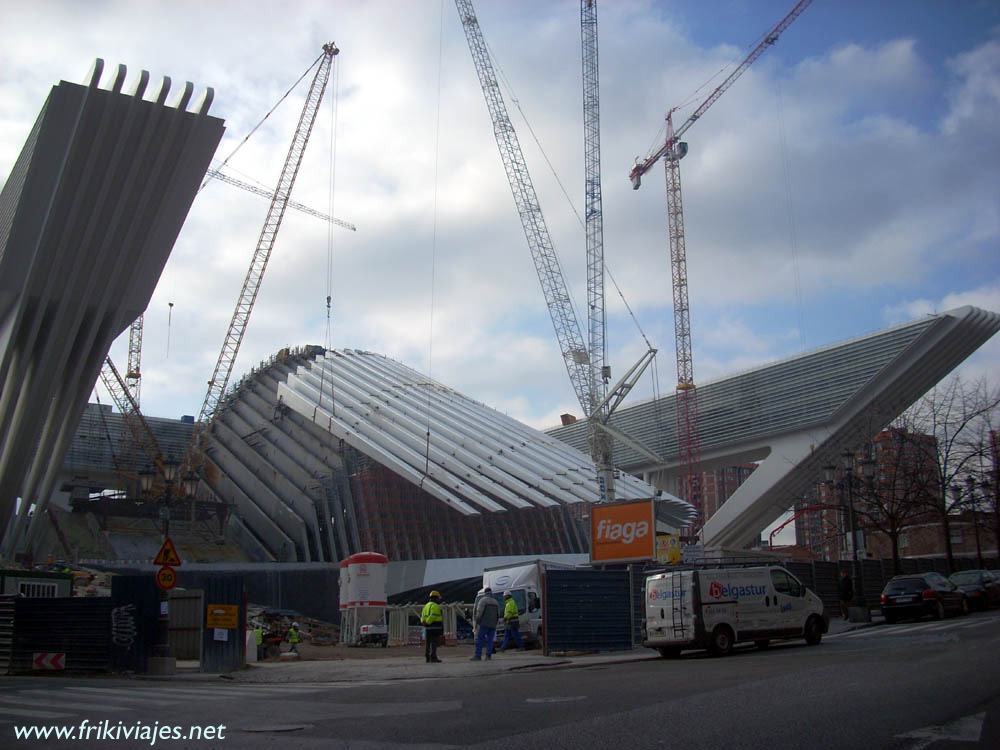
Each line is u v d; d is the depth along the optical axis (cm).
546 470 7738
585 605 2681
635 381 8556
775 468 10088
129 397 9681
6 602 2392
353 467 7688
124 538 7650
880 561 4534
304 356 9619
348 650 3506
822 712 1077
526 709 1236
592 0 9369
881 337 9369
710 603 2269
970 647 1898
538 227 8769
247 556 7850
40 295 4528
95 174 4250
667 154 11806
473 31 8762
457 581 6328
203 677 2145
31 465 6294
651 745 907
